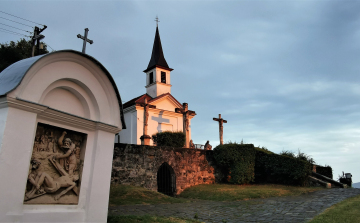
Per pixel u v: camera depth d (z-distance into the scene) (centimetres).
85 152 766
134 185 1638
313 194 1620
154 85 3606
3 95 568
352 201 1312
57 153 702
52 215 652
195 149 2052
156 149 1806
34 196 632
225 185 1975
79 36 849
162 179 1819
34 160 639
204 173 2059
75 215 709
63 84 720
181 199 1525
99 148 791
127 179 1622
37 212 620
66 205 701
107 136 825
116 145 1623
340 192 1664
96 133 796
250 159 2106
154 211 1130
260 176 2186
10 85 593
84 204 741
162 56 3775
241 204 1343
